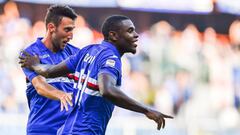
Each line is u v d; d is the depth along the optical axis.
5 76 44.75
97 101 16.23
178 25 52.31
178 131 45.03
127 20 16.66
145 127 43.34
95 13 50.38
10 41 46.25
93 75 16.19
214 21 53.41
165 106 49.47
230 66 52.69
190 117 47.44
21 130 40.97
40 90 18.50
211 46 52.59
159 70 50.06
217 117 50.75
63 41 21.05
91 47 17.12
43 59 20.75
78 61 17.28
